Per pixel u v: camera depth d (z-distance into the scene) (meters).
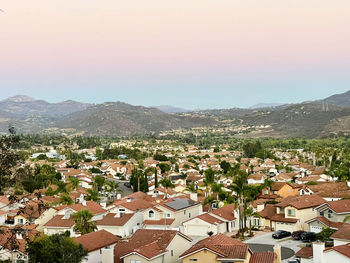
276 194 121.31
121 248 58.28
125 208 92.38
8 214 103.38
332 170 156.00
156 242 57.12
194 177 183.25
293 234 76.62
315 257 50.28
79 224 75.88
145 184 154.62
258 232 85.25
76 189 149.88
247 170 190.88
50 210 96.50
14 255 55.19
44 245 47.84
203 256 49.38
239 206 87.44
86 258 53.38
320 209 77.69
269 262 48.59
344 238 58.12
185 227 84.75
